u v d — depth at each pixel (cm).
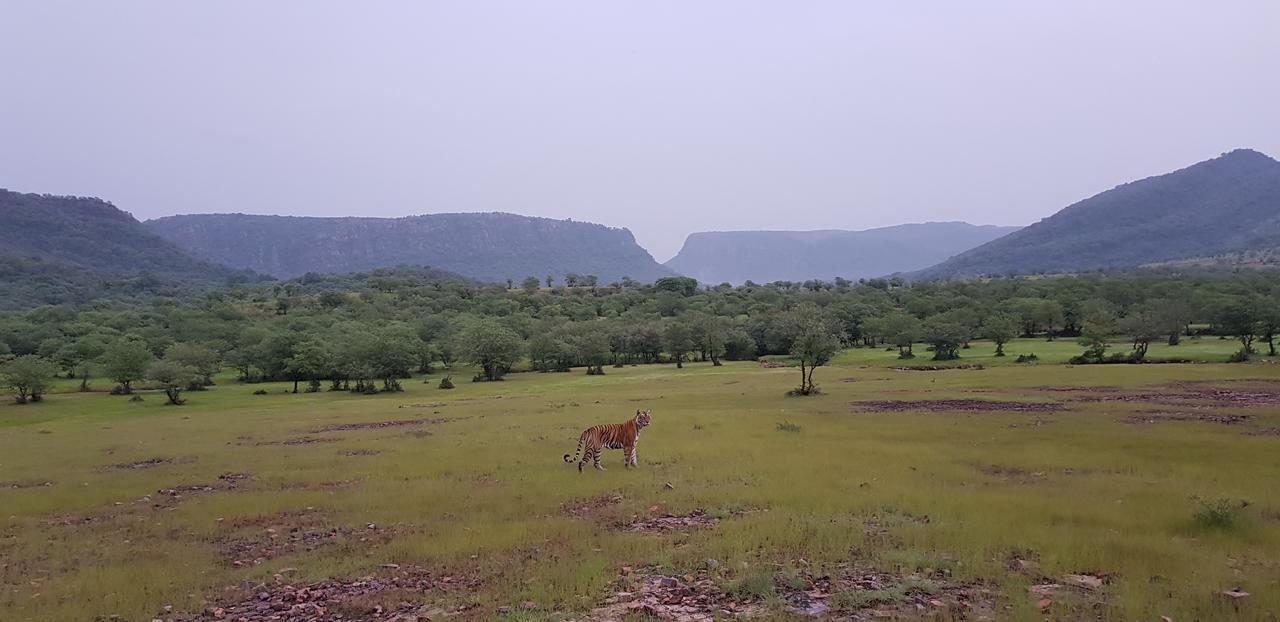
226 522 1595
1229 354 8175
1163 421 3036
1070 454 2181
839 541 1178
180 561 1264
